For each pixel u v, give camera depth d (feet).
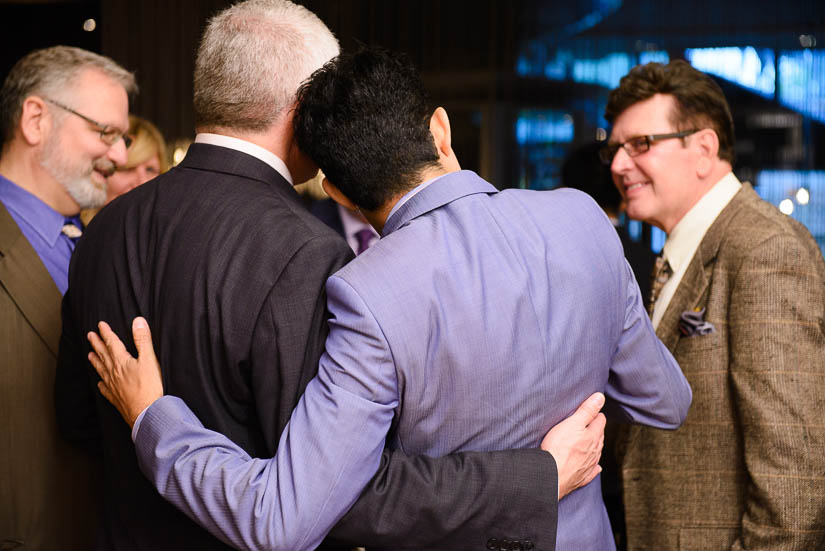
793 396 4.90
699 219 5.94
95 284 4.29
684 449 5.49
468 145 19.17
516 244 3.75
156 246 4.11
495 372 3.61
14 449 5.67
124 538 4.28
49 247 6.22
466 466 3.62
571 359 3.77
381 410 3.52
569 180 9.02
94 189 6.41
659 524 5.58
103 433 4.44
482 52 18.98
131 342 4.14
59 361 4.82
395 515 3.59
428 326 3.54
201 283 3.92
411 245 3.66
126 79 6.67
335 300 3.65
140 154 9.05
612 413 4.44
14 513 5.67
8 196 6.15
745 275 5.21
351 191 3.99
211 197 4.10
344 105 3.90
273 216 4.00
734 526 5.31
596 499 4.18
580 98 19.04
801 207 18.19
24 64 6.18
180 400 3.92
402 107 3.91
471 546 3.68
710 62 18.45
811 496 4.81
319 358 3.84
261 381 3.83
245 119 4.21
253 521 3.44
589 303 3.82
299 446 3.49
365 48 4.07
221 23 4.29
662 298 6.06
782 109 18.24
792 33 18.11
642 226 14.56
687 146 5.96
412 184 3.92
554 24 18.98
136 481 4.25
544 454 3.70
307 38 4.26
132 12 17.71
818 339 5.03
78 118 6.16
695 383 5.42
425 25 18.90
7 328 5.67
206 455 3.67
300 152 4.38
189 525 4.10
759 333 5.05
